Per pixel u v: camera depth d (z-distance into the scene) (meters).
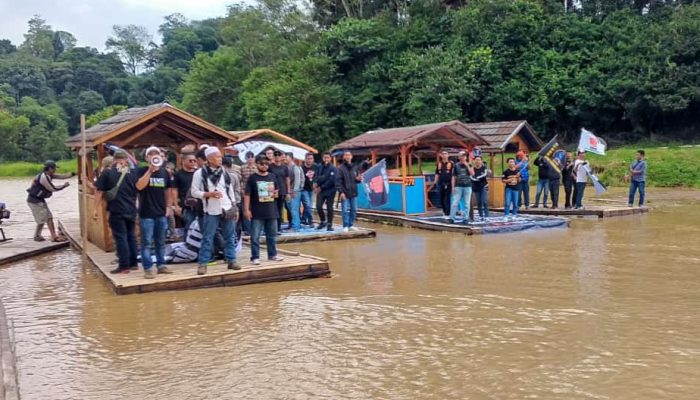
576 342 6.72
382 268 11.42
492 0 46.75
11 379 5.80
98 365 6.35
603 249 13.01
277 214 10.90
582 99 42.72
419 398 5.25
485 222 16.88
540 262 11.62
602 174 34.53
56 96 113.81
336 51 48.47
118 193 10.19
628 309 8.07
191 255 11.03
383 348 6.64
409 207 19.12
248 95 49.62
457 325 7.48
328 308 8.43
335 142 45.62
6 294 9.97
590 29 46.38
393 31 49.66
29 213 25.88
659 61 41.81
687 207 22.45
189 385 5.69
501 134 21.47
